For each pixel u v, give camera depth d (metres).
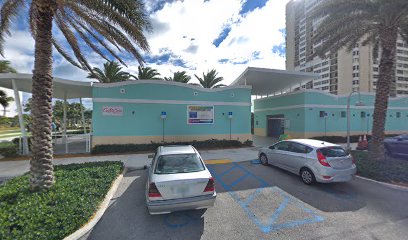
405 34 9.52
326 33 9.55
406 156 10.10
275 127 23.00
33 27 7.02
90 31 8.18
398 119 21.17
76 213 4.01
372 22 9.38
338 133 18.88
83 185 5.32
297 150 7.24
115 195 5.79
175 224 4.23
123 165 8.62
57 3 5.51
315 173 6.28
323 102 18.56
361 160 8.36
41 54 5.23
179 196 4.20
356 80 60.16
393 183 6.48
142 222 4.31
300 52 76.75
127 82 13.38
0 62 18.28
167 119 14.15
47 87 5.30
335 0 8.75
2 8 6.34
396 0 7.36
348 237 3.70
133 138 13.43
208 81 23.72
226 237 3.77
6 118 42.97
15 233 3.19
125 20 6.24
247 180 7.16
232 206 5.07
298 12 75.75
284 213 4.67
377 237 3.70
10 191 4.79
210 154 12.25
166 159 5.04
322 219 4.37
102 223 4.27
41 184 5.03
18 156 11.59
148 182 4.57
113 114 13.09
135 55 7.74
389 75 8.55
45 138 5.19
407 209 4.82
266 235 3.80
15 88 11.66
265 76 17.89
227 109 15.48
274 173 8.01
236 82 20.44
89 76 20.52
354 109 19.50
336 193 5.88
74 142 18.69
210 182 4.41
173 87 14.29
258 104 25.95
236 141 15.08
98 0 5.82
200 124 14.86
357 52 60.34
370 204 5.10
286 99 20.55
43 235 3.31
